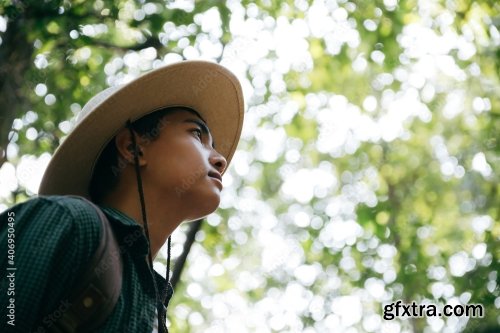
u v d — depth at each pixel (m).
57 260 2.21
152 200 2.71
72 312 2.20
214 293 10.83
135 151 2.69
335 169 11.60
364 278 10.10
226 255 10.50
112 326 2.24
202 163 2.75
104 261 2.26
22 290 2.11
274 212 11.84
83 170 2.88
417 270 9.60
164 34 7.55
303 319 10.75
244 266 11.20
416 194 11.22
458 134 11.19
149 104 2.87
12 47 5.64
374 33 8.74
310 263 10.85
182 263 5.70
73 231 2.25
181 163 2.73
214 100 3.12
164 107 2.92
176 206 2.72
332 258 10.55
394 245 10.23
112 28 7.55
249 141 11.27
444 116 11.09
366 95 10.46
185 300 10.44
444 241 10.42
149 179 2.73
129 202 2.71
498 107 10.66
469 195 11.05
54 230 2.23
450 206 11.03
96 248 2.27
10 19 5.66
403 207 11.04
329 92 10.09
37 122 7.57
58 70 7.50
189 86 2.97
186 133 2.83
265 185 11.63
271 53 9.07
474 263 9.45
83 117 2.84
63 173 2.88
